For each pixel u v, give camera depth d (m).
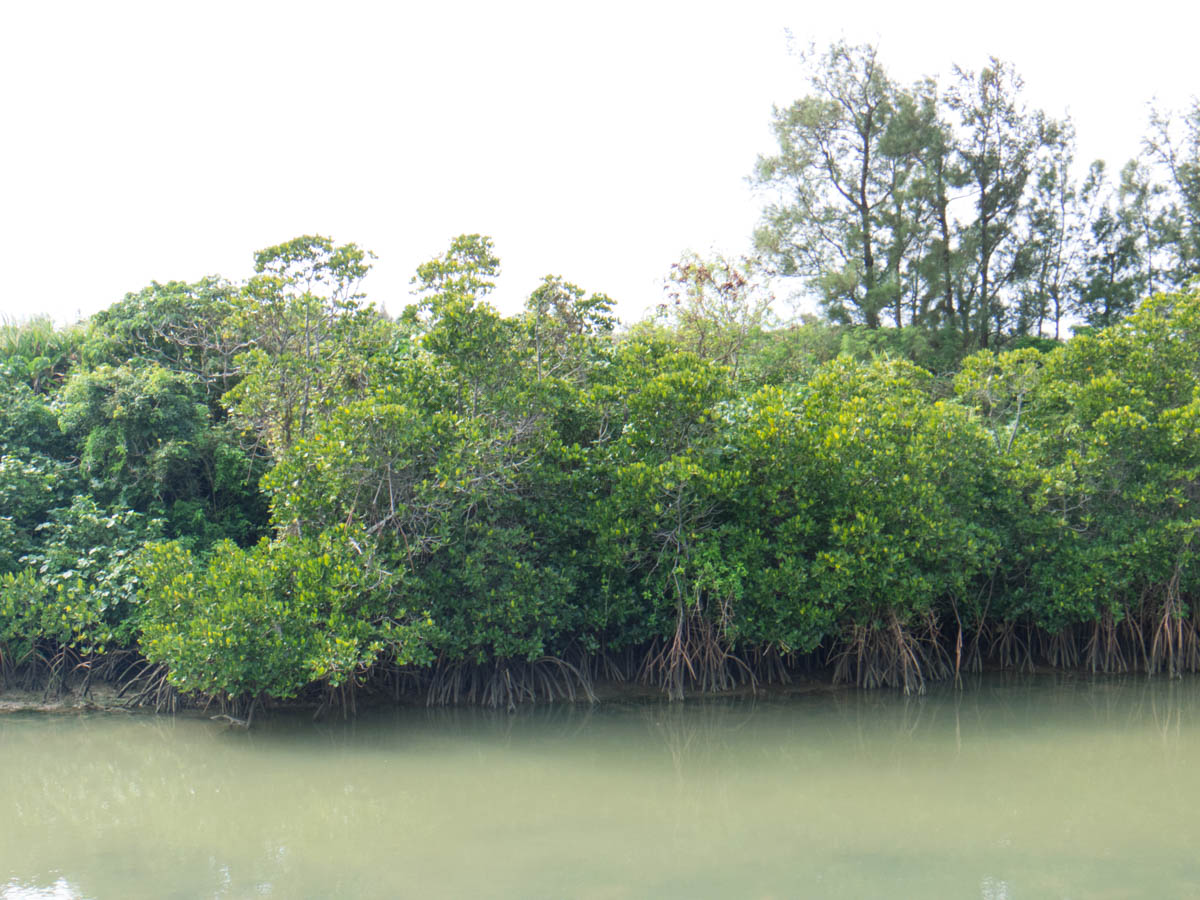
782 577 16.41
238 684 14.30
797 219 38.81
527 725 15.70
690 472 15.61
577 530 16.62
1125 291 42.06
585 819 11.23
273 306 16.70
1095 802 11.80
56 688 16.12
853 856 9.95
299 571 14.26
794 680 18.73
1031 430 20.11
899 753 14.16
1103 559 18.39
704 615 17.25
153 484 17.53
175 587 14.50
